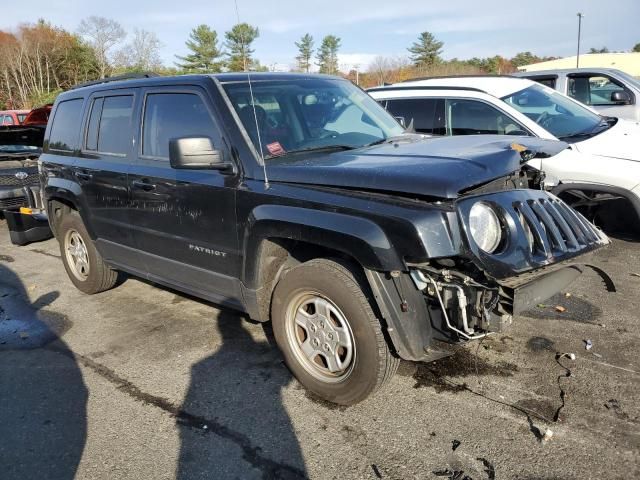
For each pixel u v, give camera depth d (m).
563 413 3.25
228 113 3.80
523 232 3.00
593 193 5.98
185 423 3.36
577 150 6.20
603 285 5.21
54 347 4.51
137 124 4.55
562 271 3.23
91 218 5.14
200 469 2.95
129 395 3.71
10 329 4.92
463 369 3.80
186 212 4.04
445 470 2.84
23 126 9.59
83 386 3.86
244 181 3.62
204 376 3.90
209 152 3.60
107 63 56.06
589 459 2.87
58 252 7.61
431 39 66.81
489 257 2.81
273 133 3.84
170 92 4.26
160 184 4.21
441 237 2.79
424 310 3.10
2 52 55.88
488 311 2.87
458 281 2.89
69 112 5.63
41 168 5.91
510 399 3.42
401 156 3.40
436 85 7.38
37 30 57.59
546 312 4.65
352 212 3.03
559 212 3.29
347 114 4.42
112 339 4.60
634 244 6.43
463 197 2.91
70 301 5.57
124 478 2.91
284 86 4.28
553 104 7.25
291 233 3.28
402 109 7.33
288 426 3.27
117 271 5.62
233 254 3.77
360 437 3.14
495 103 6.69
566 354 3.93
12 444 3.24
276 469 2.92
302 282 3.39
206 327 4.72
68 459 3.08
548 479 2.74
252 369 3.97
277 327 3.63
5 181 7.79
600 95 9.93
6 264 7.08
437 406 3.39
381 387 3.31
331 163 3.42
